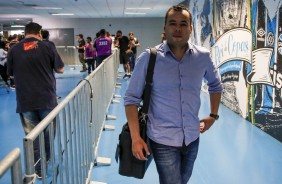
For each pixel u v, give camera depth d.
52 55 3.15
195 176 3.24
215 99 1.95
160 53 1.65
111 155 3.80
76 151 2.28
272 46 4.29
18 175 1.08
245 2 5.27
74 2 10.34
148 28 18.61
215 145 4.16
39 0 9.62
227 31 6.25
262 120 4.73
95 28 18.53
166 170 1.70
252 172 3.33
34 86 3.05
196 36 9.37
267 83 4.49
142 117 1.71
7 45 9.44
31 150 1.29
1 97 7.69
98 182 3.03
